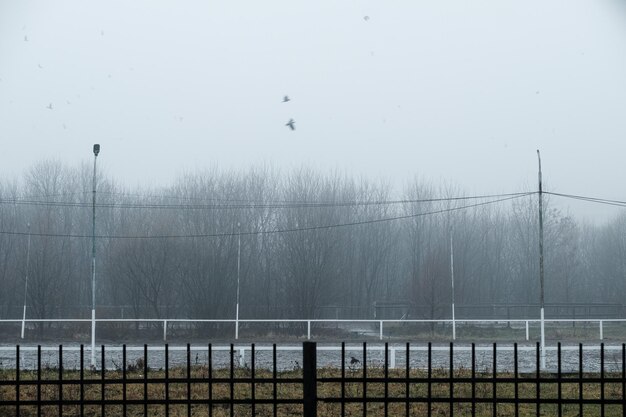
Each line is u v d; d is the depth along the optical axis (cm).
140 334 4438
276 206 5791
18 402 994
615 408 1548
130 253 5247
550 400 1003
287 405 1536
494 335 4350
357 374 1938
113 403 996
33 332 4541
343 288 6109
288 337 4309
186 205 5747
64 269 5800
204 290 5309
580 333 4391
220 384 1792
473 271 6575
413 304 5478
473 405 1014
